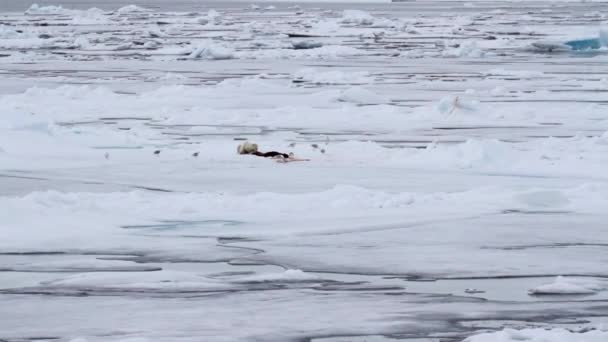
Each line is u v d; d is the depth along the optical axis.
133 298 14.68
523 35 105.62
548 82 54.78
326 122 37.34
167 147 30.47
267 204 21.61
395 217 20.38
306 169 26.45
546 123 37.41
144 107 41.78
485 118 38.53
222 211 20.94
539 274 16.14
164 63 69.12
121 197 22.08
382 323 13.44
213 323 13.41
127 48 85.12
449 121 37.81
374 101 45.06
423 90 50.44
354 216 20.48
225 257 17.20
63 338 12.75
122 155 28.62
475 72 61.97
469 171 26.41
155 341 12.55
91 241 18.28
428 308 14.17
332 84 53.44
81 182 24.38
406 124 36.94
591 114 40.03
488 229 19.30
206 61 71.75
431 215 20.55
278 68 64.81
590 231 19.17
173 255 17.33
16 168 26.20
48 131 31.17
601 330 13.05
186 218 20.27
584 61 72.56
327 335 12.91
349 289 15.22
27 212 20.31
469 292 15.04
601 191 23.19
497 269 16.42
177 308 14.15
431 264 16.72
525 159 27.64
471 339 12.55
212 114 39.09
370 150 29.69
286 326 13.28
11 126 30.88
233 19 142.25
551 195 21.95
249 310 14.05
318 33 109.06
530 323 13.45
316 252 17.53
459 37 102.44
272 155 28.55
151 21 134.25
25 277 15.85
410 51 83.12
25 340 12.69
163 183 24.36
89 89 46.88
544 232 19.09
